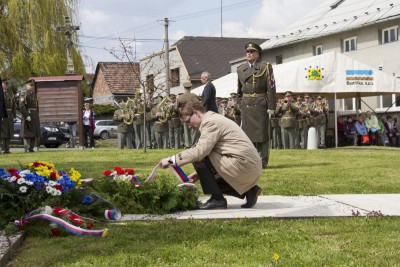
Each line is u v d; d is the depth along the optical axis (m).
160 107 22.66
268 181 9.21
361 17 34.44
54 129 28.64
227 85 25.62
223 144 6.43
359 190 8.16
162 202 6.30
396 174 10.23
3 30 33.75
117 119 23.41
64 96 23.67
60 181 5.75
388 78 24.52
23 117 19.75
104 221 5.76
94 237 5.03
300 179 9.47
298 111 22.66
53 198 5.61
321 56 23.72
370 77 24.27
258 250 4.47
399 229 5.24
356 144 26.94
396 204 6.75
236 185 6.46
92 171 10.81
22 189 5.54
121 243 4.75
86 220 5.63
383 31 32.91
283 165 12.37
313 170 11.04
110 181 6.40
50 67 33.47
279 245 4.62
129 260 4.18
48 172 5.84
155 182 6.43
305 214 6.05
